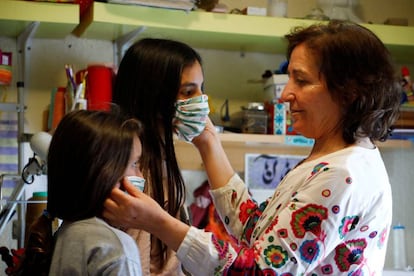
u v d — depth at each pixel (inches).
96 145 46.2
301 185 48.0
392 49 103.6
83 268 43.6
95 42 98.7
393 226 109.0
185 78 56.0
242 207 58.6
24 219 90.7
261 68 106.9
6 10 82.6
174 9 88.8
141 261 52.0
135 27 89.5
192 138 59.4
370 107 48.0
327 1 103.9
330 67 48.3
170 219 46.1
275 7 96.0
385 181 48.5
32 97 95.0
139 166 52.2
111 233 44.8
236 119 104.7
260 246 45.6
